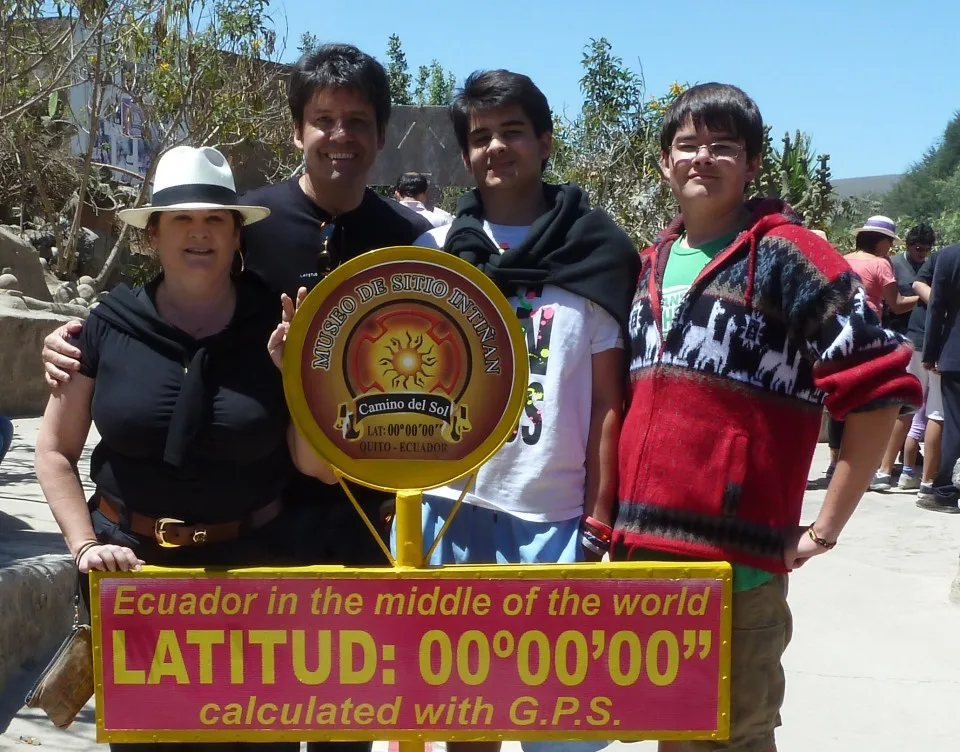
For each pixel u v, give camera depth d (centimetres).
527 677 238
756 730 277
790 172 1342
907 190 7006
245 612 238
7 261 1318
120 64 1442
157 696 239
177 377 261
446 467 238
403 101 2709
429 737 239
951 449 749
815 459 960
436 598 236
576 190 305
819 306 256
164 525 265
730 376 263
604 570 236
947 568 612
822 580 580
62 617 442
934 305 743
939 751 380
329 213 321
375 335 236
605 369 298
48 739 363
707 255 277
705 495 265
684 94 283
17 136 1461
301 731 239
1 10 945
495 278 294
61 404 270
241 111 1458
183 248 263
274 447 269
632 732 239
